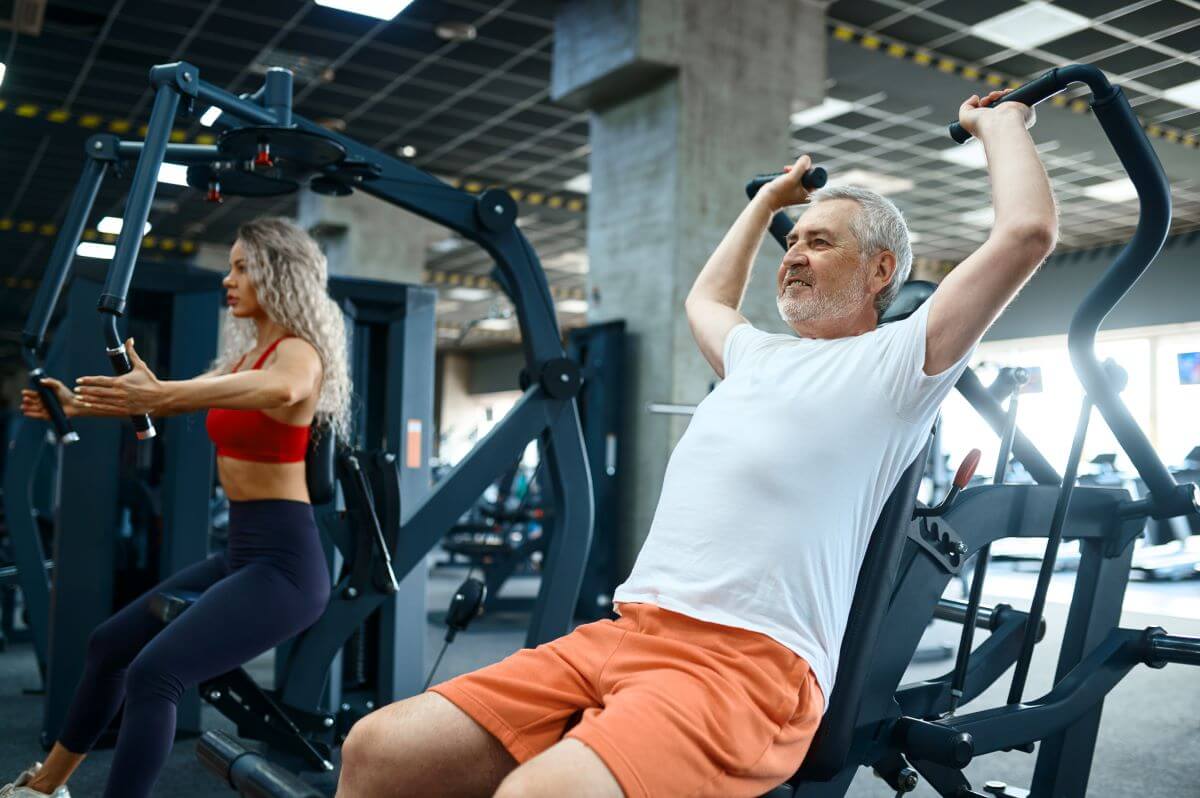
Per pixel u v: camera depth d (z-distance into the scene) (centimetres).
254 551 184
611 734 103
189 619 175
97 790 250
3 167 970
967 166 909
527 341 258
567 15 636
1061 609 506
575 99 650
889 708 149
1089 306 166
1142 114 746
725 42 610
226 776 106
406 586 302
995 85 719
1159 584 633
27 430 372
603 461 598
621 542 595
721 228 605
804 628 117
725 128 609
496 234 248
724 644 114
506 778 100
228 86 761
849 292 134
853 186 139
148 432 170
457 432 2205
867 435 120
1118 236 999
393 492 237
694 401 588
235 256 193
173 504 303
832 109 776
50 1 621
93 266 295
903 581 151
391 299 317
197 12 636
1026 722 171
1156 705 346
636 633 119
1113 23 616
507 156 928
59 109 817
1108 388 170
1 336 1980
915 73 702
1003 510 174
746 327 146
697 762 105
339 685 290
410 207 236
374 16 634
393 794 118
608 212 644
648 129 618
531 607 598
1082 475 464
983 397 185
